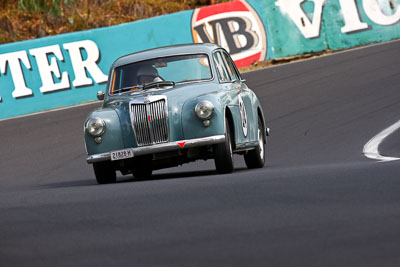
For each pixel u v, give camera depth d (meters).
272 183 24.17
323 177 25.05
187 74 34.59
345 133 46.94
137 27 80.38
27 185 39.88
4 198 27.48
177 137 31.81
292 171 28.58
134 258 14.84
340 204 19.42
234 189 23.20
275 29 84.62
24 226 19.53
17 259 15.48
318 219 17.58
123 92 34.59
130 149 31.78
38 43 75.88
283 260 13.89
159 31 81.50
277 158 42.16
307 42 85.50
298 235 15.97
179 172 38.66
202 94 32.41
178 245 15.77
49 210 22.03
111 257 15.08
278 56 84.62
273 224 17.31
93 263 14.66
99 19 105.62
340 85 64.31
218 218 18.48
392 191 20.88
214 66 34.97
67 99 76.19
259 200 20.77
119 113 32.59
